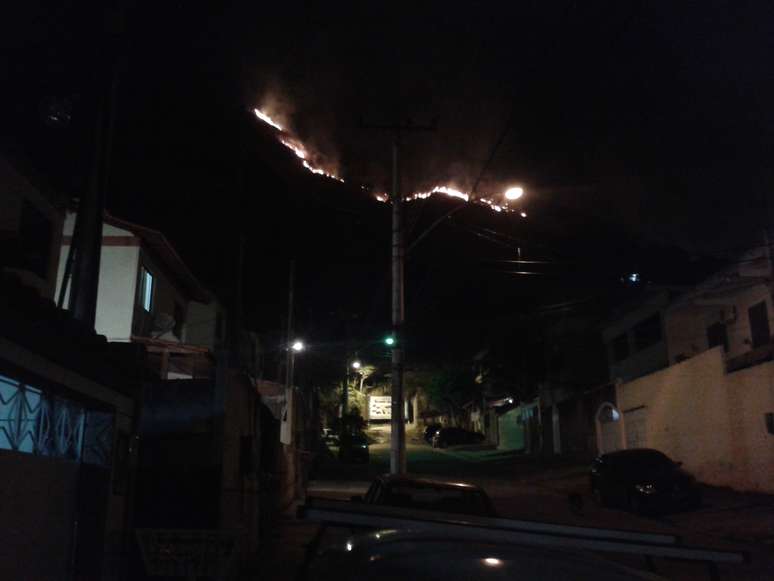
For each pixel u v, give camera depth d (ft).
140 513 36.35
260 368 134.92
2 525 20.36
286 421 100.83
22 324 19.39
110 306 76.38
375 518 11.84
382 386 273.75
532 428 159.02
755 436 72.28
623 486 69.31
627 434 105.60
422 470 127.85
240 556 38.01
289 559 41.70
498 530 11.76
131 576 29.04
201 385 38.65
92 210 30.60
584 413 124.16
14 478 21.25
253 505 44.80
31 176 57.72
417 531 11.16
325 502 12.33
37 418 23.40
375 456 167.02
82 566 26.03
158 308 87.71
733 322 94.12
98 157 31.12
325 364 173.78
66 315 23.77
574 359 141.38
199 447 37.35
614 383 110.22
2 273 19.25
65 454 25.77
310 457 103.71
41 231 61.36
